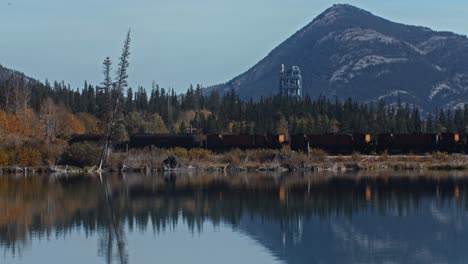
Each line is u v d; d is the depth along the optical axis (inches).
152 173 4739.2
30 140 5231.3
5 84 7795.3
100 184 3841.0
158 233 2288.4
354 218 2571.4
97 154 4970.5
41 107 7244.1
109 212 2736.2
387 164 4921.3
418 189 3454.7
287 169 4931.1
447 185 3636.8
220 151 5551.2
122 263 1870.1
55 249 2039.9
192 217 2610.7
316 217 2598.4
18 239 2190.0
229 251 2004.2
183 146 5615.2
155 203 2989.7
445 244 2091.5
